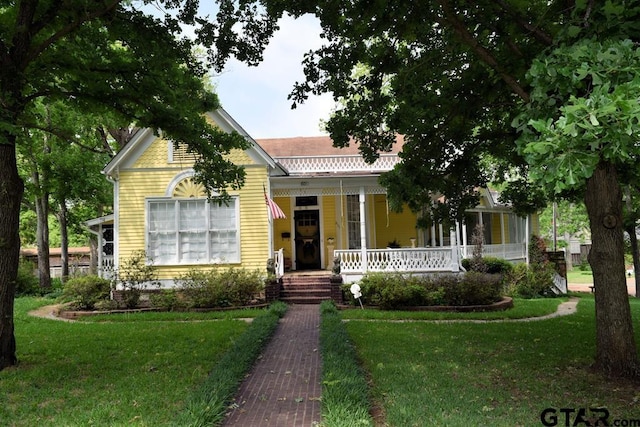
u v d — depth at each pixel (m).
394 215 21.69
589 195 6.88
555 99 4.13
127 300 15.20
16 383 6.76
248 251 16.73
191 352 8.62
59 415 5.40
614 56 3.57
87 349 9.11
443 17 7.28
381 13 7.17
